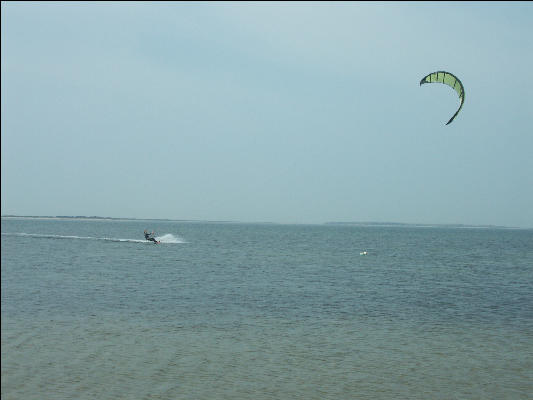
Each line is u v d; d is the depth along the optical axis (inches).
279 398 606.2
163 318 1050.1
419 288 1581.0
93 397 601.3
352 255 3157.0
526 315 1120.2
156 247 3853.3
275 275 1930.4
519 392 629.3
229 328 959.0
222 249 3676.2
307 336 900.0
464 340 878.4
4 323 975.6
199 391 625.0
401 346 836.0
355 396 615.5
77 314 1081.4
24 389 622.2
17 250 3329.2
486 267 2359.7
